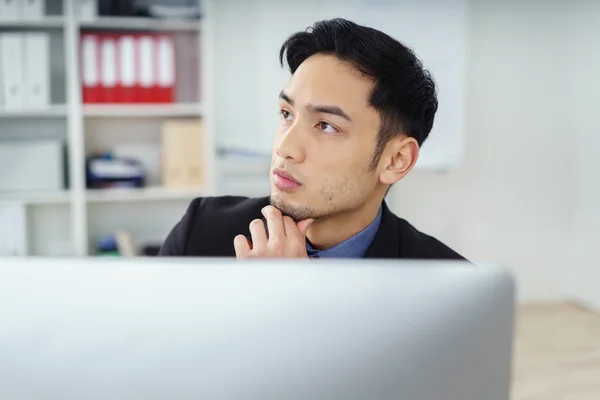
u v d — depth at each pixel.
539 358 3.17
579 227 4.05
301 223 0.84
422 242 0.96
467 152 3.87
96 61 3.24
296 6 3.57
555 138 3.99
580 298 4.07
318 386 0.37
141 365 0.37
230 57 3.61
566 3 3.88
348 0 3.45
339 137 0.81
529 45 3.87
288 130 0.82
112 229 3.65
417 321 0.38
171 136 3.38
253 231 0.81
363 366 0.38
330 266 0.39
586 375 2.98
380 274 0.39
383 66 0.80
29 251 3.56
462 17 3.46
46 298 0.38
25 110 3.20
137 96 3.30
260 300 0.37
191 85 3.44
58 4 3.40
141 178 3.44
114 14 3.23
